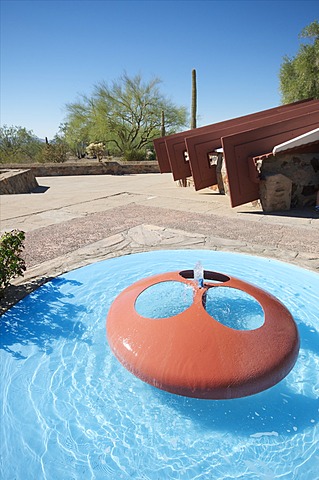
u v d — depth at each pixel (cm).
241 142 650
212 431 192
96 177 1612
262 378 187
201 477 167
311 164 682
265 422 197
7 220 665
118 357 214
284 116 848
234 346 195
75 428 195
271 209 663
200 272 256
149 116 2328
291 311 313
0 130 3209
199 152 874
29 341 273
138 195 945
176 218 636
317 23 1836
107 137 2359
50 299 338
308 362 246
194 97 1593
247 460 175
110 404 212
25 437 189
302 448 181
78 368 243
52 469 172
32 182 1309
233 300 256
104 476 168
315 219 593
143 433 192
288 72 2014
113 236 532
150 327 214
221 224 582
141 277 388
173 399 214
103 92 2262
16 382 229
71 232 561
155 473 170
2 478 167
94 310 320
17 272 347
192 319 211
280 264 405
